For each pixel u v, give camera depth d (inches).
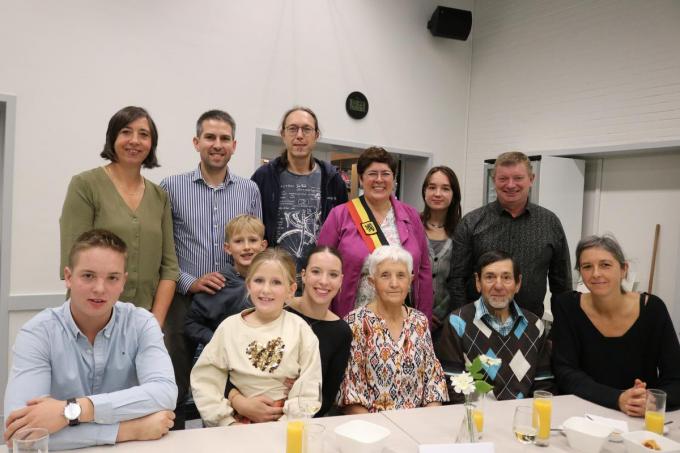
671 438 69.3
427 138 204.7
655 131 149.9
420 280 110.7
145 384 63.2
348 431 64.4
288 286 79.0
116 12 145.5
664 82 147.7
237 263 99.2
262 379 74.3
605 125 163.2
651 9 150.6
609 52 161.9
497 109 201.0
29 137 135.8
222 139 103.1
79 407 57.0
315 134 115.6
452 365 91.9
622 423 70.7
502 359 90.6
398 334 87.4
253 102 167.9
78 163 142.2
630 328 86.7
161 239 96.6
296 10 174.6
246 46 166.1
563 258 114.2
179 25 154.9
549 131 181.0
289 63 173.9
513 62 194.5
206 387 76.5
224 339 76.9
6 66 132.5
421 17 200.4
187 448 59.0
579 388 84.7
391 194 111.7
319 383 71.8
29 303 137.3
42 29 136.1
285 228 114.9
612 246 86.5
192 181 105.1
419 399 85.6
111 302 63.4
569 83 174.1
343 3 183.5
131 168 92.9
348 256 103.1
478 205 208.2
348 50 185.2
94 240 62.0
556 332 92.7
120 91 147.0
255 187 111.8
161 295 96.1
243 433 64.2
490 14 204.7
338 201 122.1
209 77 160.2
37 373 61.2
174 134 155.6
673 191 153.6
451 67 208.7
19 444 48.3
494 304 91.7
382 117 193.9
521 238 112.4
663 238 156.0
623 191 167.6
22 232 136.3
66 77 139.6
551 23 179.9
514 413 73.1
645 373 87.5
